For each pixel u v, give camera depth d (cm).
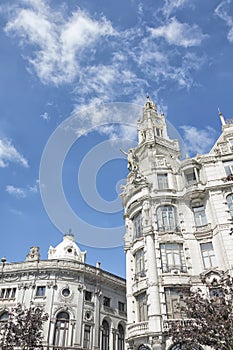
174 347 2627
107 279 4694
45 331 3853
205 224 3222
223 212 3138
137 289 3130
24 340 2902
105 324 4478
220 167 3450
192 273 2978
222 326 1983
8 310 4066
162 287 2920
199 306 2167
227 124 3900
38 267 4322
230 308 2053
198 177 3494
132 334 2889
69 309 4119
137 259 3362
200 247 3133
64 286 4253
